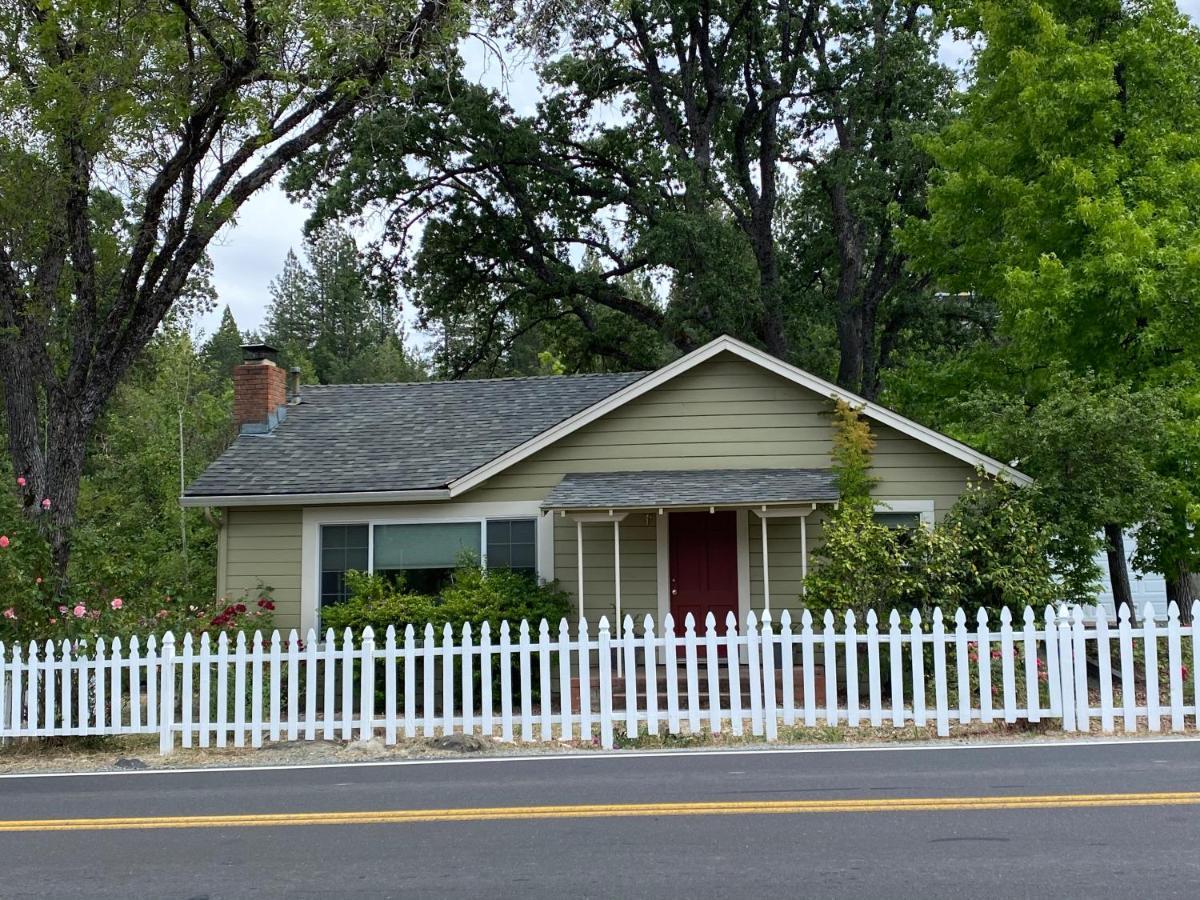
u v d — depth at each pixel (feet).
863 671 42.83
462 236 109.40
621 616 52.54
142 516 86.38
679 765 31.07
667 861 20.47
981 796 25.57
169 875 20.57
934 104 97.40
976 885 18.60
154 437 93.81
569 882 19.24
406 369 224.53
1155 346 47.44
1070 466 45.55
